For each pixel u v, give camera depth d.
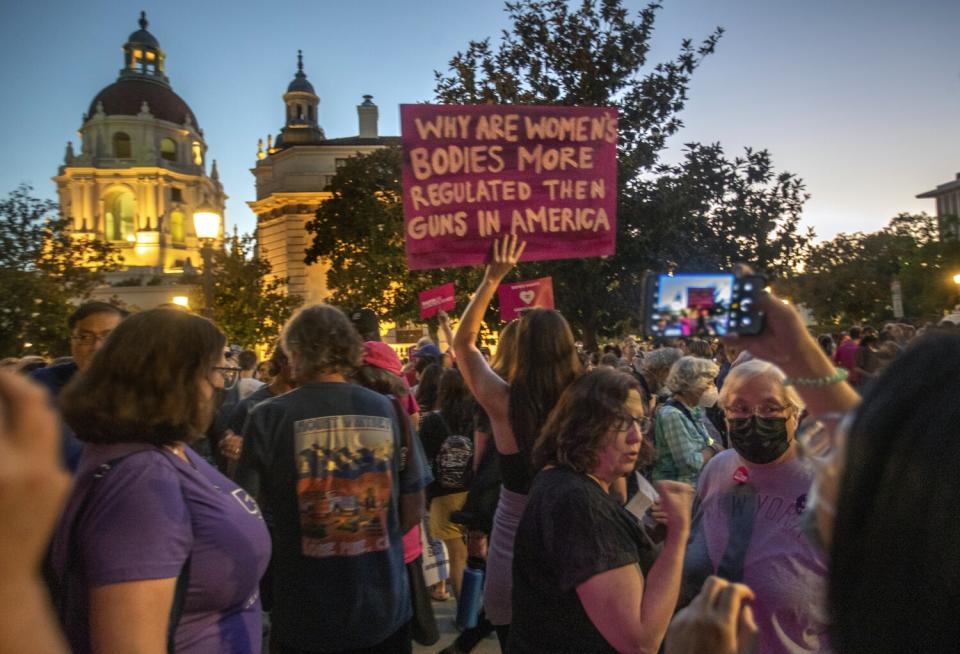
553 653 2.19
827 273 54.25
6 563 0.66
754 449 2.45
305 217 49.25
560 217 4.11
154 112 88.38
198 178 87.88
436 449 5.69
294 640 2.93
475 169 4.07
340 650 2.91
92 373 1.99
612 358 9.42
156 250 82.56
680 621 1.23
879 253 58.34
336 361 3.13
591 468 2.30
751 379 2.46
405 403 5.67
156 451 1.98
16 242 30.73
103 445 1.97
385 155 35.16
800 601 2.26
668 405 4.82
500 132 4.08
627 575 2.08
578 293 16.30
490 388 3.41
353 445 3.04
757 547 2.39
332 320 3.17
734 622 1.19
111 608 1.72
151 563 1.77
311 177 49.47
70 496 1.87
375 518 3.03
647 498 2.45
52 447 0.69
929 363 0.81
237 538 2.03
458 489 5.61
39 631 0.68
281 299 44.03
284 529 2.98
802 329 1.40
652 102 15.77
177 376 2.01
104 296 59.53
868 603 0.77
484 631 4.57
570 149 4.13
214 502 2.02
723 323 1.44
